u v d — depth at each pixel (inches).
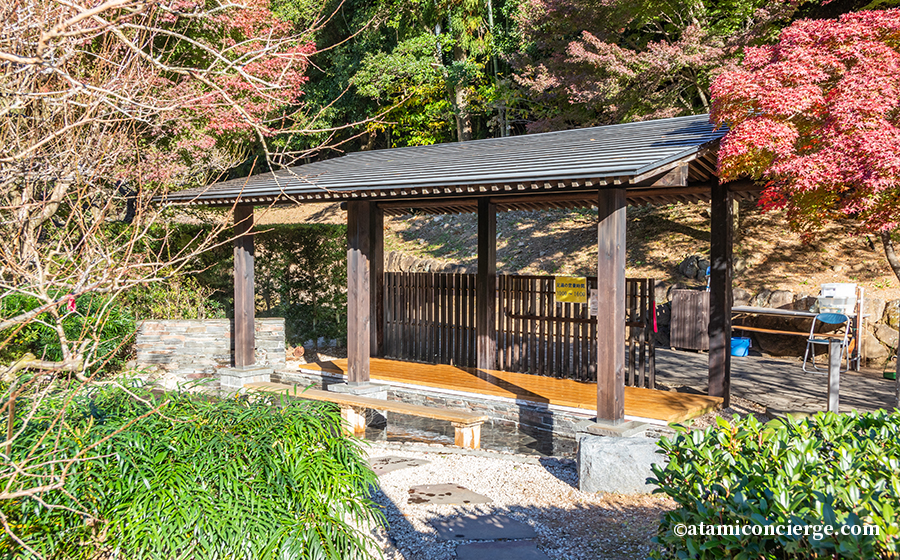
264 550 137.2
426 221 914.7
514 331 427.5
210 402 164.1
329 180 359.9
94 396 157.9
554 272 670.5
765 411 332.2
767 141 252.1
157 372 437.1
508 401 347.3
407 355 488.4
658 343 573.9
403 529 188.4
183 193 403.5
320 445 157.5
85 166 178.9
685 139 291.9
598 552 172.7
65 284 127.4
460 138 964.0
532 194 406.3
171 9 120.3
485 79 963.3
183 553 134.6
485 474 243.4
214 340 451.8
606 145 312.8
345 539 149.6
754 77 266.8
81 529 133.6
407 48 890.7
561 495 221.6
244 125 366.0
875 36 261.6
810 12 613.0
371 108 1036.5
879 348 467.8
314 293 567.5
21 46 122.1
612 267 271.3
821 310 466.6
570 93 663.1
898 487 99.6
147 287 472.4
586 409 317.4
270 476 143.7
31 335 337.7
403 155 439.2
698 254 615.5
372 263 497.0
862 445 124.2
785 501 94.6
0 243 127.1
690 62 591.2
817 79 258.1
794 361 487.2
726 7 642.8
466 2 871.1
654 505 211.5
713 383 342.6
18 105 119.9
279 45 144.3
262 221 977.5
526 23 714.2
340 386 377.7
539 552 172.6
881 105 237.1
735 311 485.1
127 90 152.1
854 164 240.5
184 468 139.6
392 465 253.9
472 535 184.2
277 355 458.9
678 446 129.3
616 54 614.2
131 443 141.3
